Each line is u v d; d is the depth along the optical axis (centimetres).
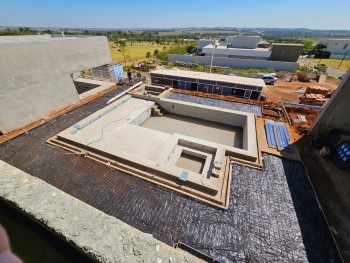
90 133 1293
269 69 3922
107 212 747
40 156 1020
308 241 675
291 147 1130
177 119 1719
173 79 2322
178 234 681
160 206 775
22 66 1208
